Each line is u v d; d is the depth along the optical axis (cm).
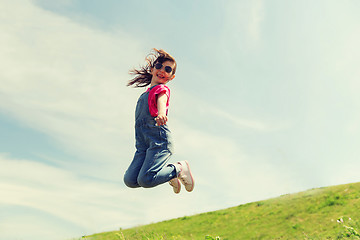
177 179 333
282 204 1412
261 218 1314
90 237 992
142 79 341
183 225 1398
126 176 315
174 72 328
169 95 311
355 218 974
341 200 1205
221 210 1598
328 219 1059
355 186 1316
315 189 1491
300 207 1286
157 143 301
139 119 310
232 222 1350
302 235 1011
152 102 302
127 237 576
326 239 782
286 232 1088
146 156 302
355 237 382
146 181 294
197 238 1174
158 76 319
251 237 1137
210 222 1405
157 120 277
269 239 1060
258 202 1591
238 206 1620
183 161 326
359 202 1120
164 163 304
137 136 317
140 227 638
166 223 1461
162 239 578
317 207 1215
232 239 1141
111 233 988
